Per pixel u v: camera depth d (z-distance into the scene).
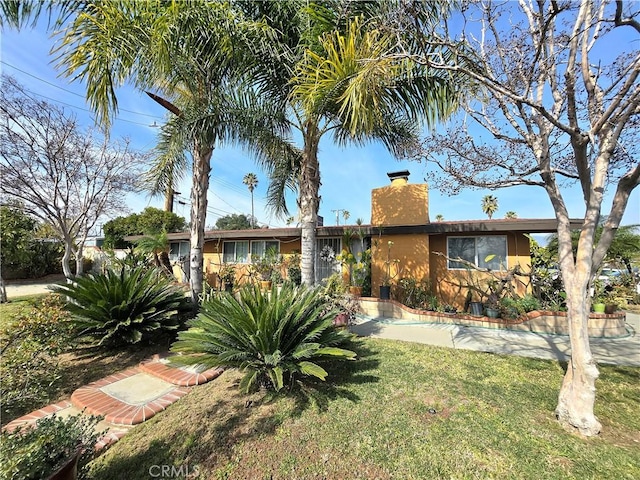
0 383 2.93
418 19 3.46
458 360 4.92
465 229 8.69
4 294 10.69
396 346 5.68
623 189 3.04
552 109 3.81
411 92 5.28
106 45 4.64
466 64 3.86
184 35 4.77
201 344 3.85
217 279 13.35
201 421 3.22
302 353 3.66
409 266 9.53
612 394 3.81
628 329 7.25
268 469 2.53
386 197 10.28
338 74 4.48
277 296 4.42
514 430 2.96
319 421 3.14
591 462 2.52
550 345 5.83
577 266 3.17
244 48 5.26
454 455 2.61
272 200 9.48
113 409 3.47
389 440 2.82
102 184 8.76
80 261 9.16
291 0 5.24
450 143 4.91
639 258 10.45
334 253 11.16
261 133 5.91
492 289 8.00
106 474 2.53
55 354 3.57
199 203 6.75
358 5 4.93
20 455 1.75
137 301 5.71
